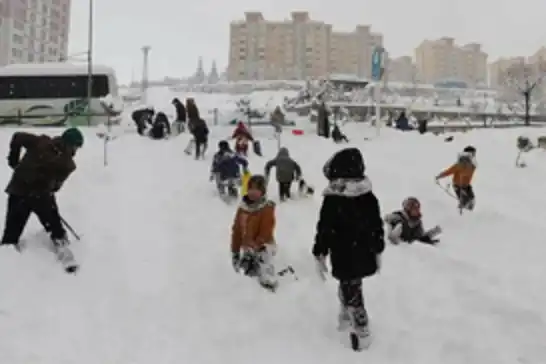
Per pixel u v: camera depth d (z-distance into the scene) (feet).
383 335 16.14
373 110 153.48
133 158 50.03
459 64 422.41
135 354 14.40
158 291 18.51
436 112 169.17
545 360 14.83
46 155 19.54
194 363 14.17
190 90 275.80
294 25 355.56
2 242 19.88
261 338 15.84
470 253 26.04
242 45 353.72
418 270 21.45
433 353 15.21
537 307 18.39
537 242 28.35
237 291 18.83
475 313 17.62
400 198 39.29
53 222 19.86
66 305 16.75
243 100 184.75
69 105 91.91
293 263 22.18
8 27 228.02
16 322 15.30
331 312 17.62
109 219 26.76
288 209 32.94
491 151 72.43
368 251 15.29
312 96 147.33
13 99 91.61
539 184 52.01
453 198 39.70
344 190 15.29
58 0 271.90
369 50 375.45
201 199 34.12
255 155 58.44
